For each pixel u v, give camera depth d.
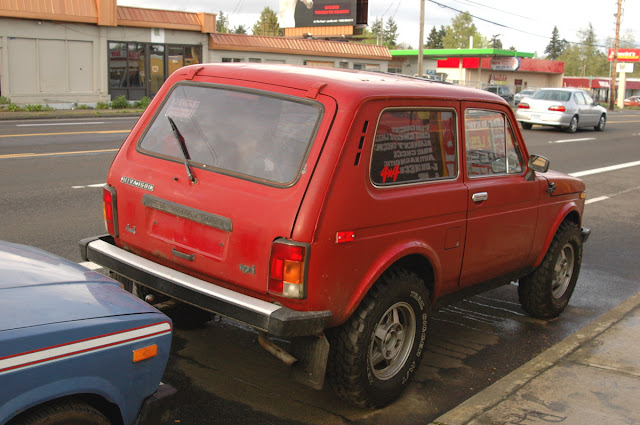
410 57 68.38
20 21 27.95
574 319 5.99
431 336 5.36
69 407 2.44
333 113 3.56
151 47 32.78
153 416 2.80
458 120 4.38
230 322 5.20
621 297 6.68
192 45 34.59
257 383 4.24
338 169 3.48
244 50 36.84
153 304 4.57
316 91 3.65
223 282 3.70
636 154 19.95
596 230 9.66
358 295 3.66
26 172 11.41
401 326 4.09
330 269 3.48
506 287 6.85
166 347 2.83
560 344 5.00
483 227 4.63
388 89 3.81
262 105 3.83
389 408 4.07
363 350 3.71
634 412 4.00
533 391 4.22
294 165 3.54
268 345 3.61
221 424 3.71
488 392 4.18
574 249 5.92
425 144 4.12
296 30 49.41
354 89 3.64
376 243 3.73
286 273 3.40
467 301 6.32
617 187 13.63
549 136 24.42
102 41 30.67
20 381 2.29
